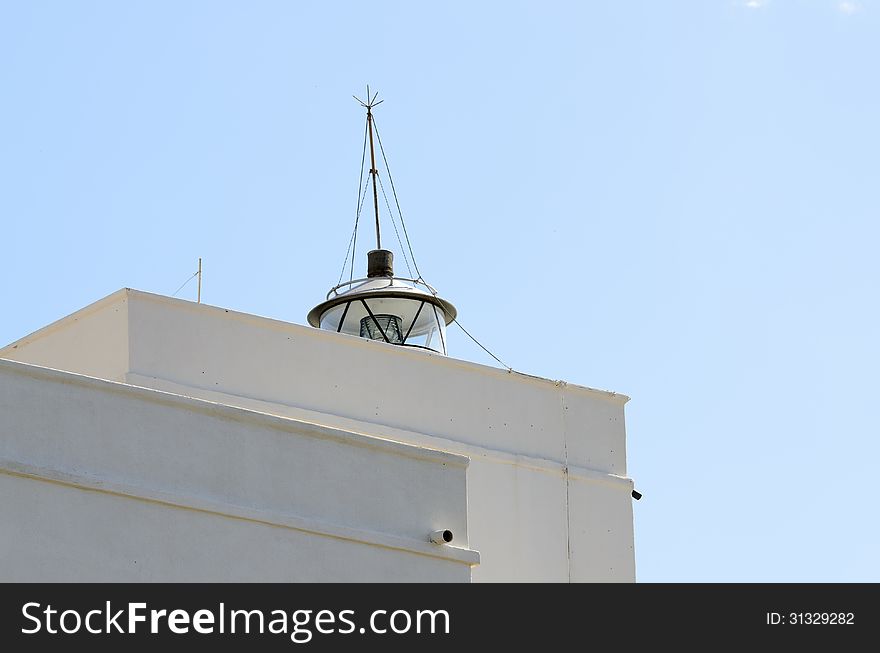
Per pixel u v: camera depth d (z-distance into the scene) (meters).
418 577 42.22
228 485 40.34
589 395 56.19
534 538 53.50
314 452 41.69
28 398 38.47
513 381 54.91
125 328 49.62
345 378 52.16
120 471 39.09
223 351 50.66
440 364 53.75
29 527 37.81
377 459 42.50
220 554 39.78
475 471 53.25
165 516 39.34
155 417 39.84
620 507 55.41
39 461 38.22
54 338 51.38
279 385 51.09
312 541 41.00
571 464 55.06
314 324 62.88
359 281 62.50
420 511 42.72
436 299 62.00
